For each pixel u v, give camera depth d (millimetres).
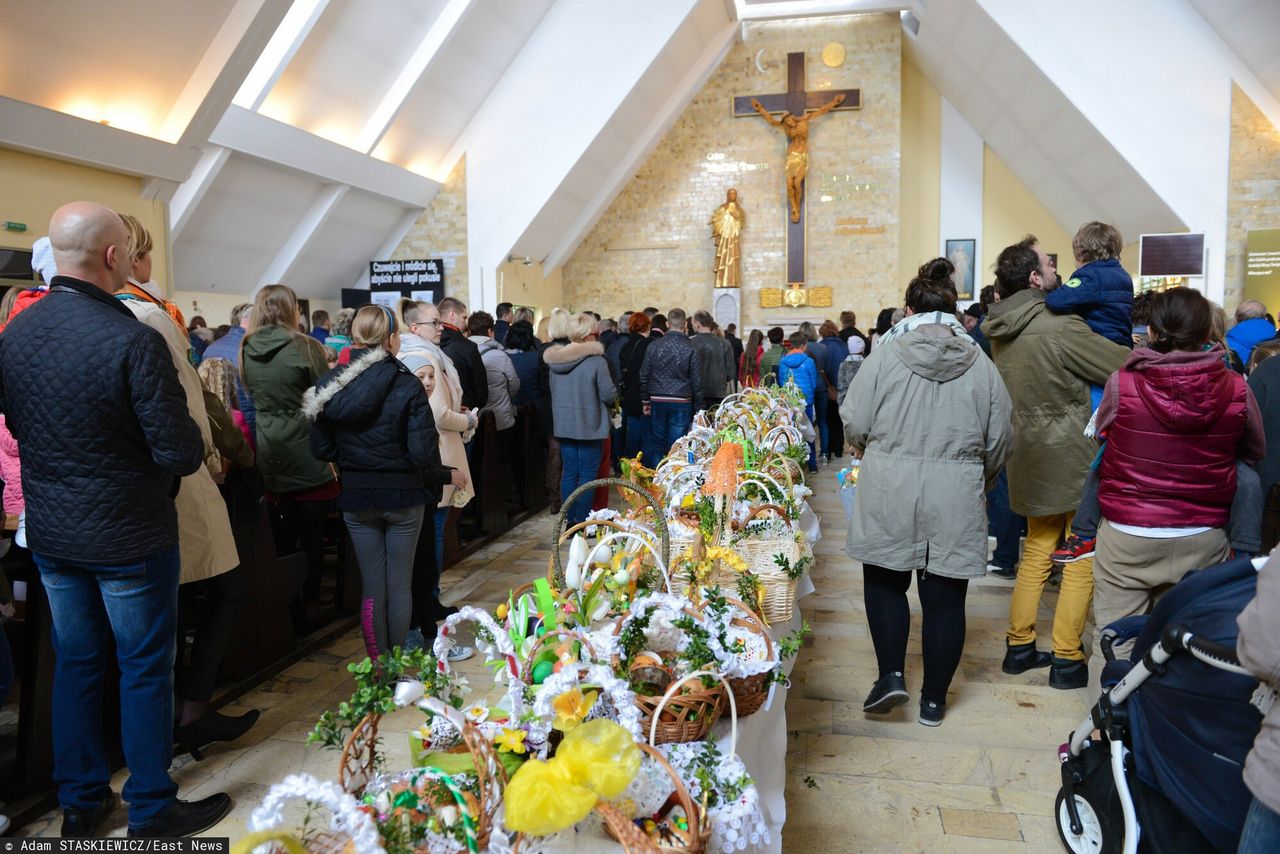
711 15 12859
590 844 1277
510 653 1467
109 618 2166
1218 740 1468
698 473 2896
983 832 2242
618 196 15469
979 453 2621
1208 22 10047
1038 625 3775
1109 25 10344
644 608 1586
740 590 2035
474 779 1304
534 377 6191
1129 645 2393
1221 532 2352
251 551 3246
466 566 4848
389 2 9336
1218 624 1472
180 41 6902
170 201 8055
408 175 11945
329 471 3754
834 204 14719
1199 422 2266
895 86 14422
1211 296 10297
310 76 9375
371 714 1340
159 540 2105
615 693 1332
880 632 2760
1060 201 13852
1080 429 2986
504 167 12688
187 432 2037
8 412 2014
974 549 2598
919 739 2756
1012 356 3109
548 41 12352
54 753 2197
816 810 2354
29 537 2053
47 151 6285
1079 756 2049
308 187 10641
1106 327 3012
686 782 1354
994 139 14336
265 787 2480
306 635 3734
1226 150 10148
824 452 8992
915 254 15211
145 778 2178
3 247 6160
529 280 14094
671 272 15398
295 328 3627
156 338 2006
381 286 12734
